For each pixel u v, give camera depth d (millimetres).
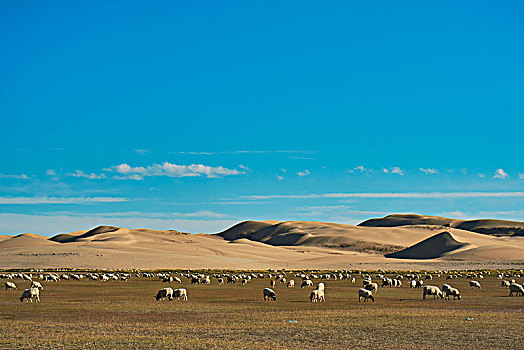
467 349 40812
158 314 64438
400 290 113312
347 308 72312
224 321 56938
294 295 97875
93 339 44062
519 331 48500
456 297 93250
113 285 127688
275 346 41500
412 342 43562
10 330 49500
